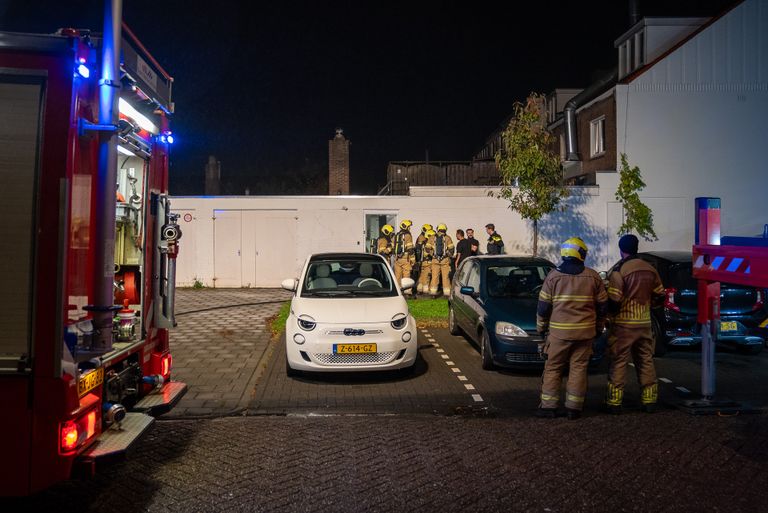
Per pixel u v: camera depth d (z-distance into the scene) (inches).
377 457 194.7
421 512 154.3
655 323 364.2
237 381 303.9
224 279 725.9
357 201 721.0
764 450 200.2
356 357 294.7
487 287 356.8
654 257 378.9
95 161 143.3
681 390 286.4
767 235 529.3
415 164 898.1
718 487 169.9
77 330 136.7
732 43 732.0
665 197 730.8
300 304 315.9
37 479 132.4
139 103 194.2
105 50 141.4
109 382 176.2
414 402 271.1
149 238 212.2
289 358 301.7
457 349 383.9
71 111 133.0
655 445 205.6
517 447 203.9
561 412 247.4
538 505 158.4
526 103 589.6
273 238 725.3
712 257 247.0
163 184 222.4
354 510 155.5
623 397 278.7
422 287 645.3
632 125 729.6
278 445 207.5
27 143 131.7
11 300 131.0
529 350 304.0
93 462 143.0
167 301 221.1
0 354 131.1
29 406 131.6
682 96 732.0
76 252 136.5
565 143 881.5
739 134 733.9
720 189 731.4
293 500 161.5
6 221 131.0
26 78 132.6
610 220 727.1
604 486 170.7
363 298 323.6
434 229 718.5
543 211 596.4
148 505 158.7
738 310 353.4
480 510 155.4
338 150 1032.8
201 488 169.6
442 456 195.3
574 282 238.2
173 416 246.7
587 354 241.0
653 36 773.3
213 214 724.7
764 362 350.3
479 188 722.8
